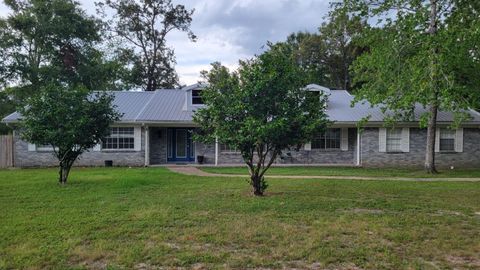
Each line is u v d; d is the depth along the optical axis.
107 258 5.16
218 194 10.44
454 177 15.71
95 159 21.00
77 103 12.37
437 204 9.14
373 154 21.28
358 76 18.45
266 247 5.63
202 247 5.65
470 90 13.52
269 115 9.91
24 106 12.54
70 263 4.97
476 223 7.18
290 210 8.27
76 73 32.84
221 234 6.29
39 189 11.24
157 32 38.19
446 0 15.23
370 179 14.55
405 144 21.33
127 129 21.23
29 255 5.19
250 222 7.13
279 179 14.38
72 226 6.74
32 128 12.00
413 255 5.32
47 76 31.08
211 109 9.92
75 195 10.17
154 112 21.64
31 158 20.88
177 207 8.53
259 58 10.10
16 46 30.64
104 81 35.22
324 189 11.60
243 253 5.38
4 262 4.92
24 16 30.30
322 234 6.27
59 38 31.98
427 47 12.05
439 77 11.63
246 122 9.34
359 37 19.25
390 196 10.37
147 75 38.44
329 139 22.23
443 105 11.69
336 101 23.84
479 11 14.25
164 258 5.12
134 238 6.07
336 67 40.53
